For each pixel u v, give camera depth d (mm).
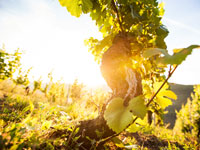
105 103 566
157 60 321
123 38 607
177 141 1479
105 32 830
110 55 565
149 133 1364
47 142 449
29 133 489
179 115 5512
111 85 558
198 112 3793
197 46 293
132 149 566
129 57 572
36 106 1200
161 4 832
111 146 619
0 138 333
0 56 1818
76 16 605
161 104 457
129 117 374
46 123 517
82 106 1207
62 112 649
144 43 649
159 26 668
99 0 642
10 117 690
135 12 672
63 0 570
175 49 340
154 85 454
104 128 526
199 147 1249
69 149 486
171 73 341
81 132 544
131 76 501
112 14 689
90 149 489
